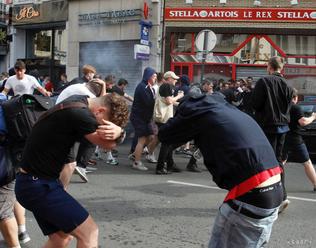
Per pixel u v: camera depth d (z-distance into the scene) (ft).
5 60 77.87
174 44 59.41
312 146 34.19
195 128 10.07
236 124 9.72
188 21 58.44
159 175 27.81
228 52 58.80
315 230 17.95
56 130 10.28
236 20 57.62
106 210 19.80
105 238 16.38
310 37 57.31
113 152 33.73
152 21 59.26
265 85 19.24
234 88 45.11
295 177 28.94
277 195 9.54
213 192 23.57
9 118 12.60
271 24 57.21
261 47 58.08
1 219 13.61
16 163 12.96
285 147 23.66
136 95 29.35
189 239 16.47
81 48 67.31
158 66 59.31
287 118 19.57
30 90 28.43
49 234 10.84
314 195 23.89
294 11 56.59
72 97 10.82
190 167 29.50
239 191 9.43
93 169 28.73
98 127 10.27
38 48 75.56
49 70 73.67
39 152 10.38
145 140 29.66
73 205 10.52
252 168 9.39
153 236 16.70
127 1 61.46
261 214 9.37
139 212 19.61
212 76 59.16
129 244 15.85
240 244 9.62
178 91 32.40
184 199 21.99
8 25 76.33
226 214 9.64
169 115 29.37
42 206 10.37
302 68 57.72
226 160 9.53
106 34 64.03
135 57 54.49
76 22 67.21
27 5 73.46
